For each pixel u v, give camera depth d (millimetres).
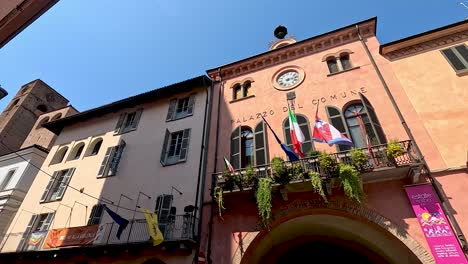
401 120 11016
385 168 9305
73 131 20891
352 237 11445
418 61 12633
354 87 13016
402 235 8664
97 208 14484
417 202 8969
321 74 14406
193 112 16375
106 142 18109
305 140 12234
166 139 15359
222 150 13773
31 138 29125
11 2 6895
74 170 17516
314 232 12297
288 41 19688
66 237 13492
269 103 14570
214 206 11875
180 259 10992
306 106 13453
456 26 12891
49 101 38688
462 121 10133
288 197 10789
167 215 12375
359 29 15039
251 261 10859
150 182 14148
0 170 21578
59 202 16141
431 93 11359
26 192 19203
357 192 8922
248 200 11383
